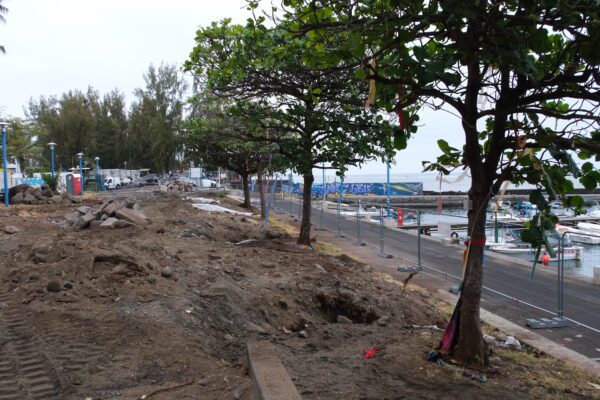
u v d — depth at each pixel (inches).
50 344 209.5
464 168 222.4
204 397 167.9
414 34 180.5
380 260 559.8
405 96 202.7
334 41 212.2
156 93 2901.1
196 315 249.9
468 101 206.2
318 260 449.7
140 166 3358.8
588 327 326.0
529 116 210.8
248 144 725.9
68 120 2748.5
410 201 1740.9
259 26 358.0
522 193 1562.5
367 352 212.2
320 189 1702.8
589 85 183.9
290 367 187.8
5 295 269.7
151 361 196.4
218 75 417.7
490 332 316.5
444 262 550.6
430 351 222.2
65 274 279.9
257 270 378.9
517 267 528.1
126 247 326.6
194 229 541.6
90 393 171.0
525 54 172.7
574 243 709.3
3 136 899.4
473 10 167.6
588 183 191.3
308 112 436.5
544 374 230.7
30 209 847.1
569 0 158.4
